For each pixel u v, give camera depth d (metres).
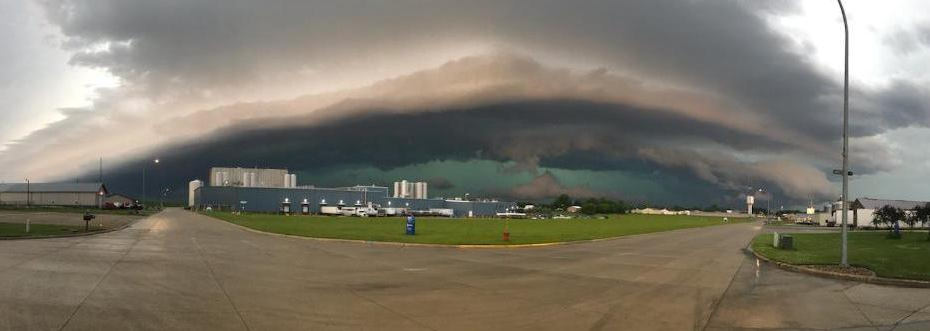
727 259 25.42
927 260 22.64
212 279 15.09
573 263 22.00
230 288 13.62
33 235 28.92
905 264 20.98
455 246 29.91
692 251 30.23
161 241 28.91
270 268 18.09
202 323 9.73
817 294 14.72
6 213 64.69
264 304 11.67
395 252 25.61
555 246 32.34
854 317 11.60
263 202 129.12
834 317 11.59
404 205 149.12
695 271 19.95
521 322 10.59
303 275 16.62
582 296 13.76
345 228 46.41
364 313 11.09
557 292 14.33
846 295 14.58
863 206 88.81
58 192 132.25
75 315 9.95
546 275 17.84
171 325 9.48
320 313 10.96
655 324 10.67
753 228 79.06
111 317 9.91
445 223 68.19
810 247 32.16
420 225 59.19
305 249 26.11
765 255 25.92
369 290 14.06
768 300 13.67
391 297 13.06
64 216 58.75
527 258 23.88
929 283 16.20
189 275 15.77
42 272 15.27
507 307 12.09
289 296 12.78
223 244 27.98
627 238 42.84
